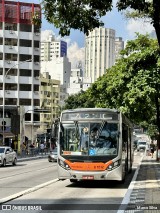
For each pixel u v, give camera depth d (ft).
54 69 548.31
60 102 449.89
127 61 118.21
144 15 61.57
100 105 148.46
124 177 74.23
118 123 67.21
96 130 66.85
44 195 55.47
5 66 307.17
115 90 125.39
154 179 82.23
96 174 65.41
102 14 48.21
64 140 67.46
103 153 66.03
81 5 47.96
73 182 76.38
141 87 115.03
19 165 139.54
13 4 309.83
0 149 133.80
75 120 67.56
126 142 80.48
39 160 177.47
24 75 312.09
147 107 125.59
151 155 238.07
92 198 52.49
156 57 112.98
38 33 315.99
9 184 71.97
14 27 310.04
